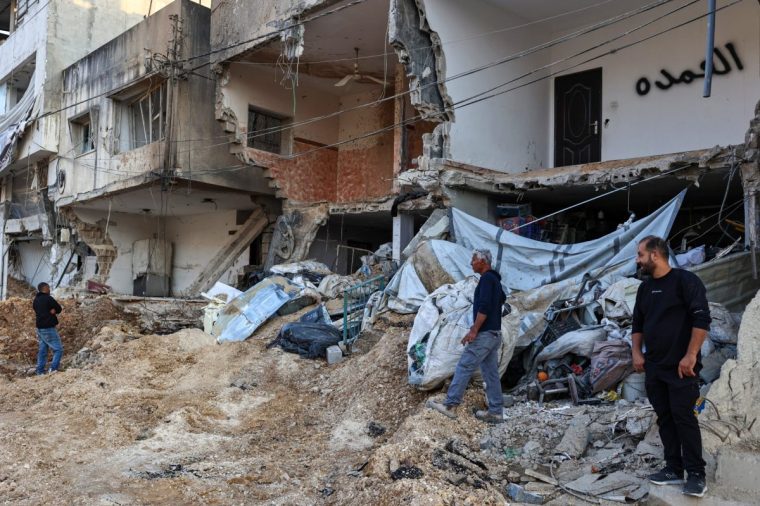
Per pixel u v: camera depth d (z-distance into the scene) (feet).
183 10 52.49
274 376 30.53
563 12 39.65
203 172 52.95
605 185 33.76
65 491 17.76
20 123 72.08
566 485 15.93
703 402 15.92
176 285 71.10
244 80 51.85
